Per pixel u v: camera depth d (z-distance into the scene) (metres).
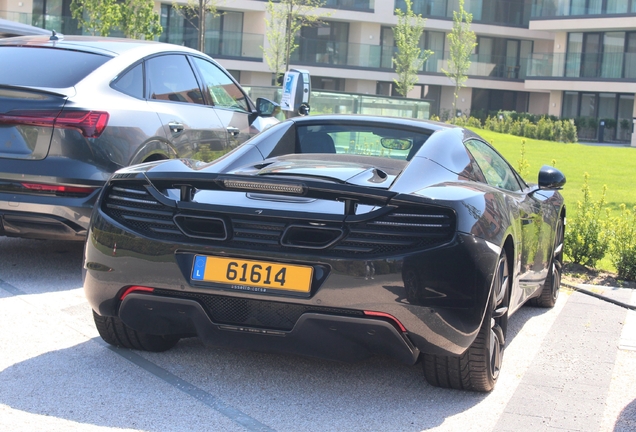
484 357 3.38
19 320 4.31
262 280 3.14
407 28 39.66
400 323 3.10
